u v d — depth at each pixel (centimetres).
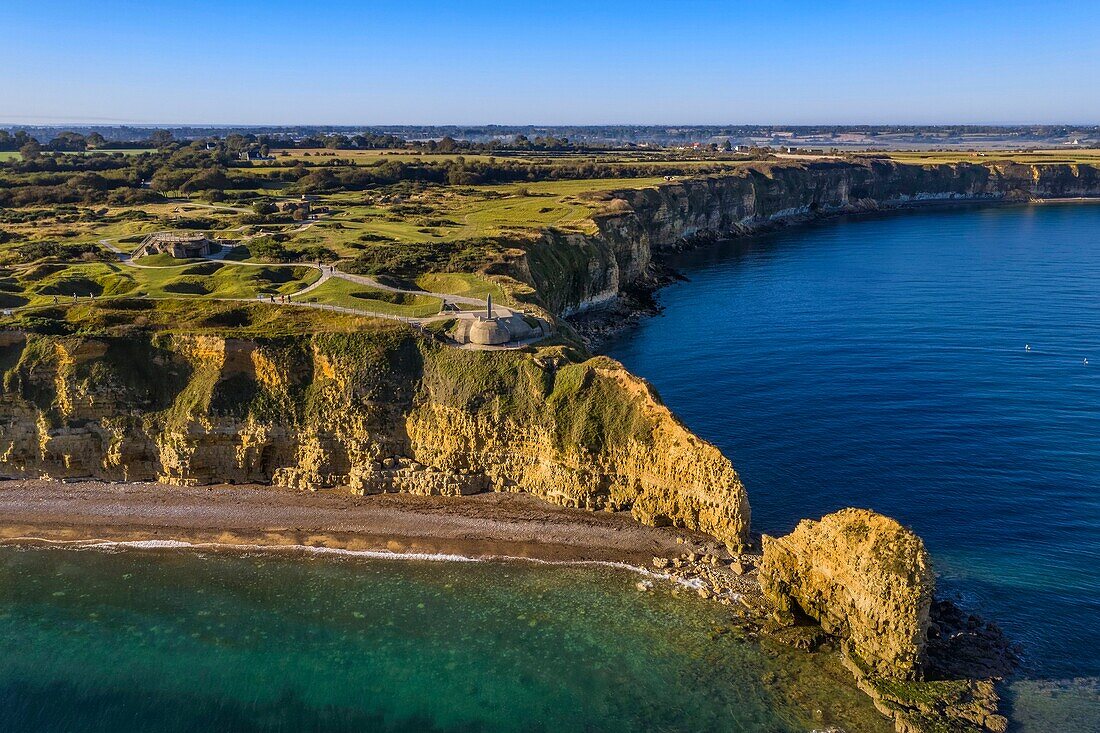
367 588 5147
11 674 4362
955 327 10088
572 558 5450
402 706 4147
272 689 4272
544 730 3981
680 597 4991
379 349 6675
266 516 6000
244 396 6519
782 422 7206
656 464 5816
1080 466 6169
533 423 6259
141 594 5081
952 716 3916
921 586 4097
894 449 6581
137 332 6775
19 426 6431
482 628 4747
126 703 4169
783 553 4759
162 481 6462
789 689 4206
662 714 4069
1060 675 4162
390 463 6462
